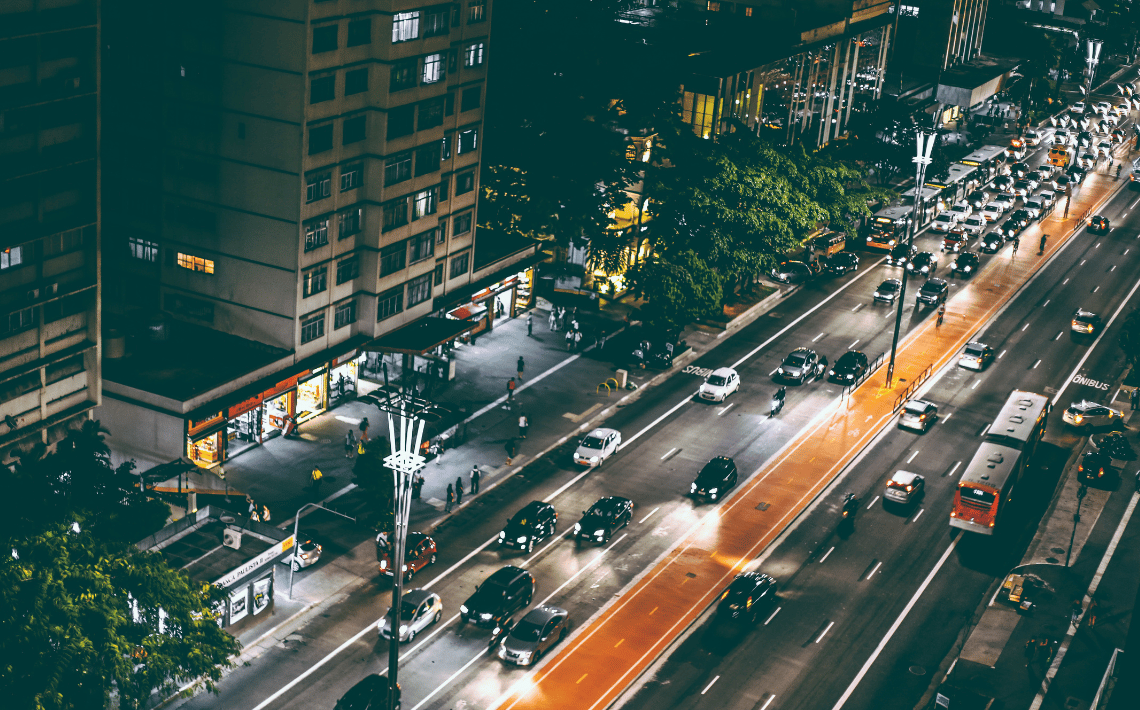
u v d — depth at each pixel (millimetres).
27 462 65688
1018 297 140750
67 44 74125
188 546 75188
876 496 95750
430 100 97188
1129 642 53531
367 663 71812
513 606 76812
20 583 52969
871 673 75000
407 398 100562
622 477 95188
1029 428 96500
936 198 168125
